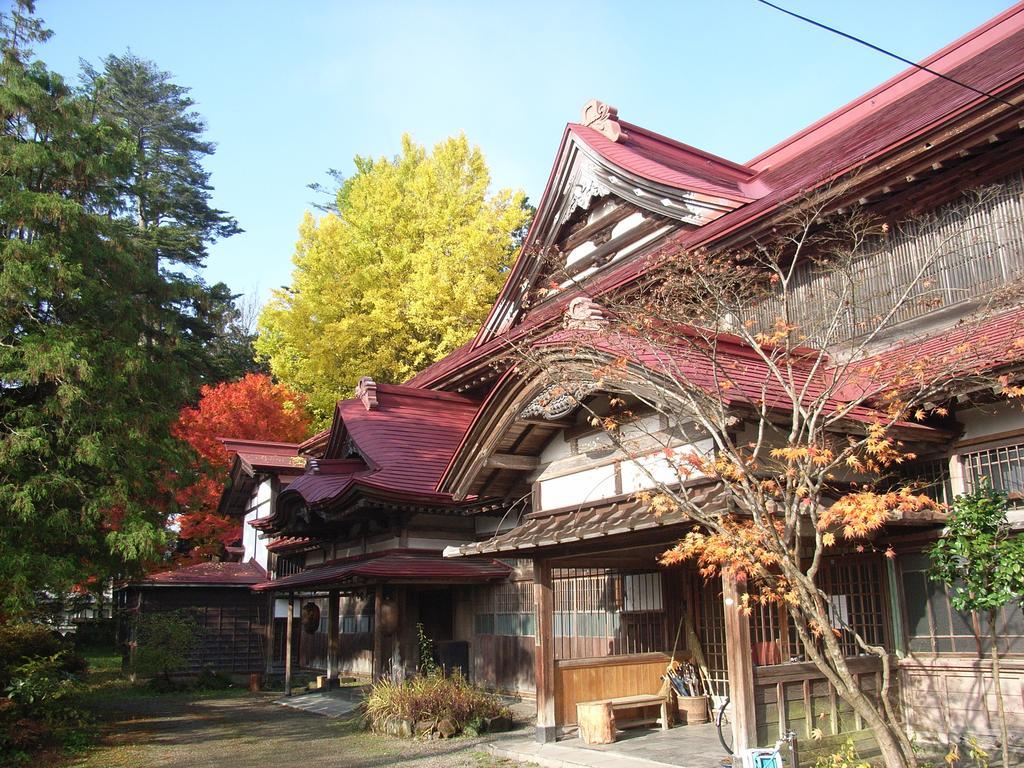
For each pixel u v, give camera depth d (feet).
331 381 86.99
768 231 36.29
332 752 35.60
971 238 32.04
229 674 73.26
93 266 42.22
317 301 88.99
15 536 38.27
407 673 49.44
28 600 37.52
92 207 44.73
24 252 38.37
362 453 53.52
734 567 19.65
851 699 18.21
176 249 126.31
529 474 36.78
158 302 47.21
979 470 29.22
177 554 100.12
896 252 34.50
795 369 31.58
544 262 50.62
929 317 32.58
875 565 31.19
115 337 42.63
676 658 36.65
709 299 29.45
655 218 48.80
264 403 95.76
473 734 37.04
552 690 33.99
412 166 99.50
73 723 41.57
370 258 91.15
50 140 42.75
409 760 32.71
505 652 47.96
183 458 44.65
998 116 28.86
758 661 28.32
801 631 19.35
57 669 45.11
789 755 25.11
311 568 64.54
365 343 86.12
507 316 56.54
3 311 38.50
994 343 26.63
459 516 51.60
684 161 54.60
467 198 89.40
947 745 28.50
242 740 39.93
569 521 31.42
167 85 146.41
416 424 57.72
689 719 35.24
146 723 46.70
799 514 20.38
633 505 29.32
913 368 23.08
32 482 37.19
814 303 36.91
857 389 28.71
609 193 52.01
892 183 32.81
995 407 28.78
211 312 50.85
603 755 30.04
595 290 41.11
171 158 140.15
